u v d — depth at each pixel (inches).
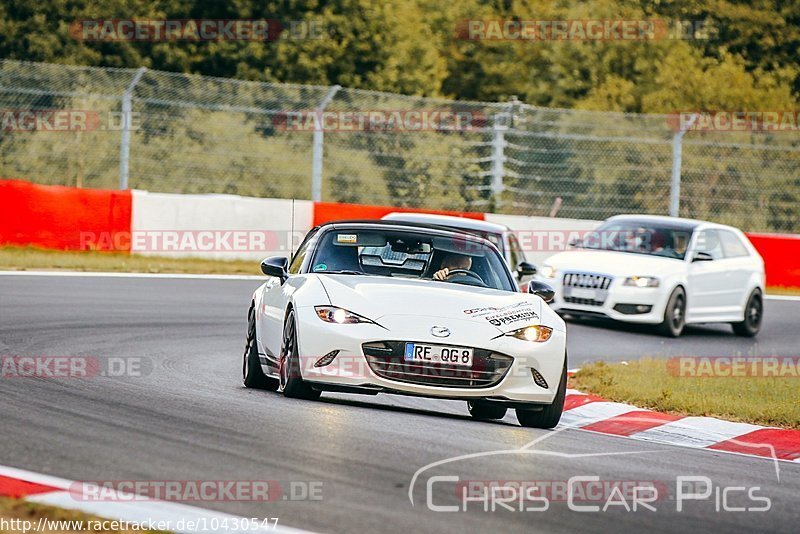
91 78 3609.7
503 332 1220.5
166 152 3710.6
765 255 3425.2
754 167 4050.2
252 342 1409.9
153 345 1750.7
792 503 952.3
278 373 1311.5
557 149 4065.0
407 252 1379.2
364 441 1037.2
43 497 789.9
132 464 895.1
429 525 776.9
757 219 4030.5
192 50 4635.8
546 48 5664.4
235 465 909.8
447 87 5679.1
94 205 2888.8
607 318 2391.7
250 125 3708.2
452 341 1195.3
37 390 1237.7
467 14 5802.2
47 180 3654.0
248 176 3759.8
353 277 1317.7
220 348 1790.1
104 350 1649.9
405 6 5027.1
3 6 4532.5
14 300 2122.3
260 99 3545.8
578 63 5536.4
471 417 1332.4
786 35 5723.4
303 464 927.0
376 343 1197.7
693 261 2472.9
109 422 1063.0
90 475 854.5
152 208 2952.8
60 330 1820.9
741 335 2564.0
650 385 1632.6
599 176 4082.2
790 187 4052.7
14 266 2637.8
